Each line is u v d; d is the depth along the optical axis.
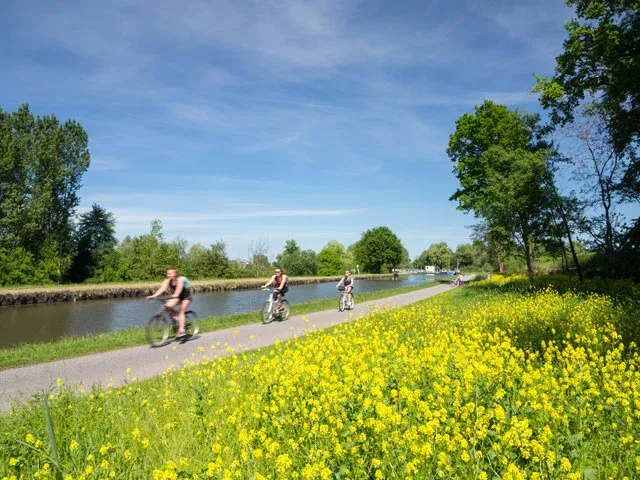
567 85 20.22
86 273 53.50
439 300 22.27
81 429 4.88
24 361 9.12
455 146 37.69
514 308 14.68
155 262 57.50
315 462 3.93
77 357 9.65
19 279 44.38
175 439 4.62
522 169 25.05
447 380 5.57
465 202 36.81
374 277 97.81
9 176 46.06
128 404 5.74
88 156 52.00
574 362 6.88
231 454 4.29
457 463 3.79
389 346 9.08
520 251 28.81
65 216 51.09
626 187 25.14
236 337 12.00
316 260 95.00
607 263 25.88
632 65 17.77
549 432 4.06
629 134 23.52
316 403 4.97
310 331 12.48
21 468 4.20
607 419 4.93
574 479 3.39
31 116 48.56
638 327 9.88
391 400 5.57
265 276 69.25
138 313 26.83
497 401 5.26
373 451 4.16
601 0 18.11
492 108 35.47
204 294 41.44
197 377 6.93
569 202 25.17
